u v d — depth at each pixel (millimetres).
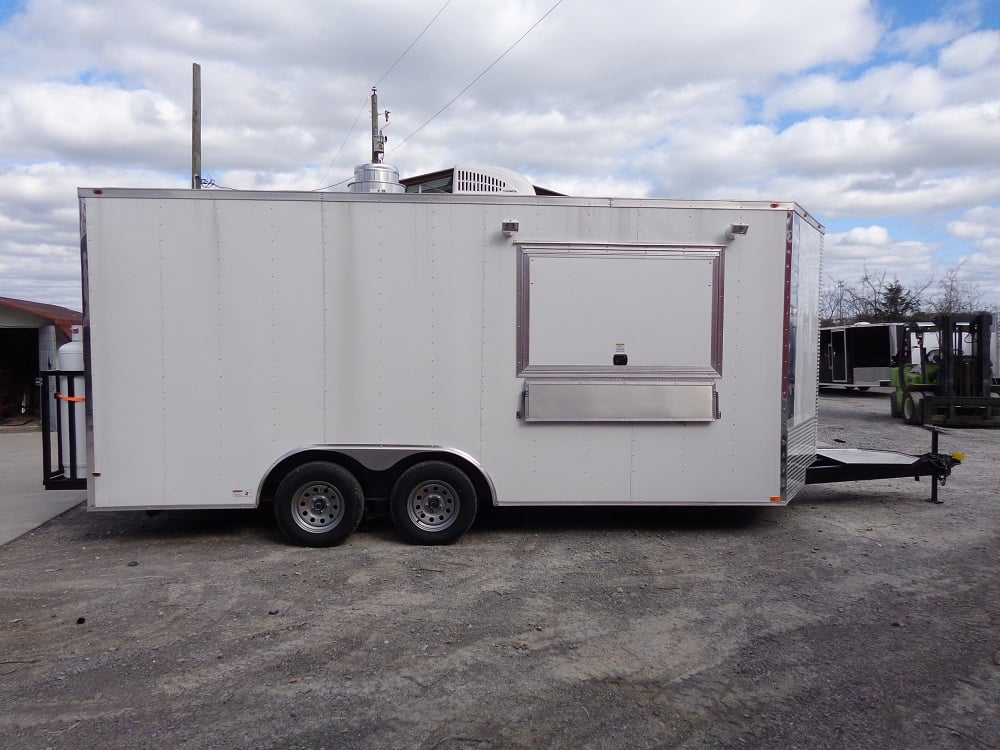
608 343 6039
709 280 6074
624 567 5566
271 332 5879
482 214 5938
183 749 3105
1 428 16094
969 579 5316
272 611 4672
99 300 5758
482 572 5434
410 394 5980
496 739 3191
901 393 16516
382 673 3812
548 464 6094
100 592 5047
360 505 6059
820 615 4625
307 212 5859
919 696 3582
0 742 3158
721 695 3592
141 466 5855
